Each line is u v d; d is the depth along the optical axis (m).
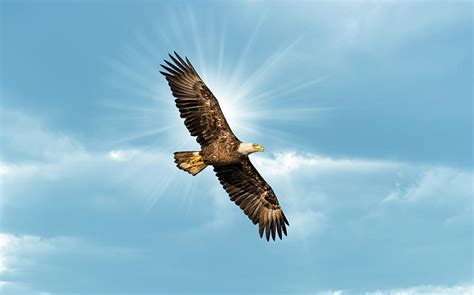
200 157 18.25
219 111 18.44
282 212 20.64
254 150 18.08
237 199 20.38
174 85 18.73
